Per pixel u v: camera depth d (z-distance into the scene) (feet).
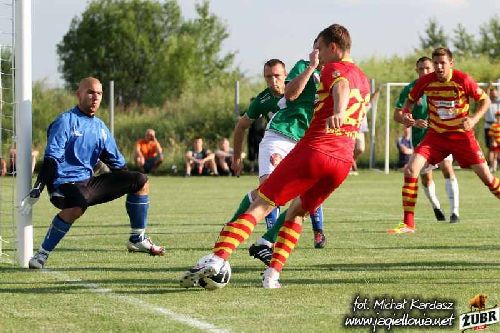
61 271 32.99
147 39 215.31
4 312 25.05
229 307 25.75
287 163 27.45
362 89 27.89
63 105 149.79
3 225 53.78
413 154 45.78
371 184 98.27
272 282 28.96
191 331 22.54
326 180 27.81
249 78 157.07
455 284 29.68
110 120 128.47
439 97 44.04
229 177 118.62
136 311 25.16
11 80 34.63
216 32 230.48
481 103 43.16
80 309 25.46
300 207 28.86
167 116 149.59
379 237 45.27
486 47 237.25
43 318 24.20
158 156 115.65
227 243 27.73
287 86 28.68
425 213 61.41
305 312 25.02
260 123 93.40
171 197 79.82
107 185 34.86
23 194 34.04
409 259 36.29
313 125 27.55
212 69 230.07
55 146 33.06
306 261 35.65
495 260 35.94
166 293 28.12
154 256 37.73
